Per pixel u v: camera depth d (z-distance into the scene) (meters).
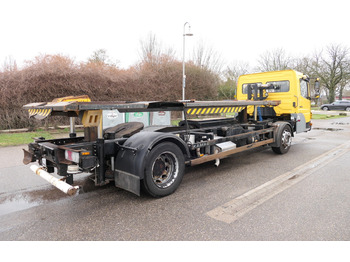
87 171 3.83
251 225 3.18
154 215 3.48
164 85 17.48
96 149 3.92
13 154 7.36
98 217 3.43
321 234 2.97
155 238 2.93
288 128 7.41
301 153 7.50
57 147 3.81
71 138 4.73
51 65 12.27
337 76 37.66
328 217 3.37
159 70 17.73
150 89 16.50
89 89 13.34
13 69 11.69
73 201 3.98
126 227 3.17
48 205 3.84
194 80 19.27
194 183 4.79
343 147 8.49
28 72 11.73
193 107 4.92
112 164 4.13
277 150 7.21
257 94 7.80
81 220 3.36
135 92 15.54
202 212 3.56
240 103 5.86
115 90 14.41
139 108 4.25
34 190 4.50
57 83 12.27
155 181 4.07
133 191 3.79
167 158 4.25
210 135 5.22
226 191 4.36
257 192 4.30
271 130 6.91
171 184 4.20
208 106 5.13
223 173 5.45
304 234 2.97
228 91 24.88
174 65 18.64
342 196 4.08
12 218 3.42
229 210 3.61
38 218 3.42
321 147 8.51
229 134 5.88
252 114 8.09
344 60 36.84
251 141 6.28
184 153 4.59
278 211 3.56
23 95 11.84
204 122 6.29
